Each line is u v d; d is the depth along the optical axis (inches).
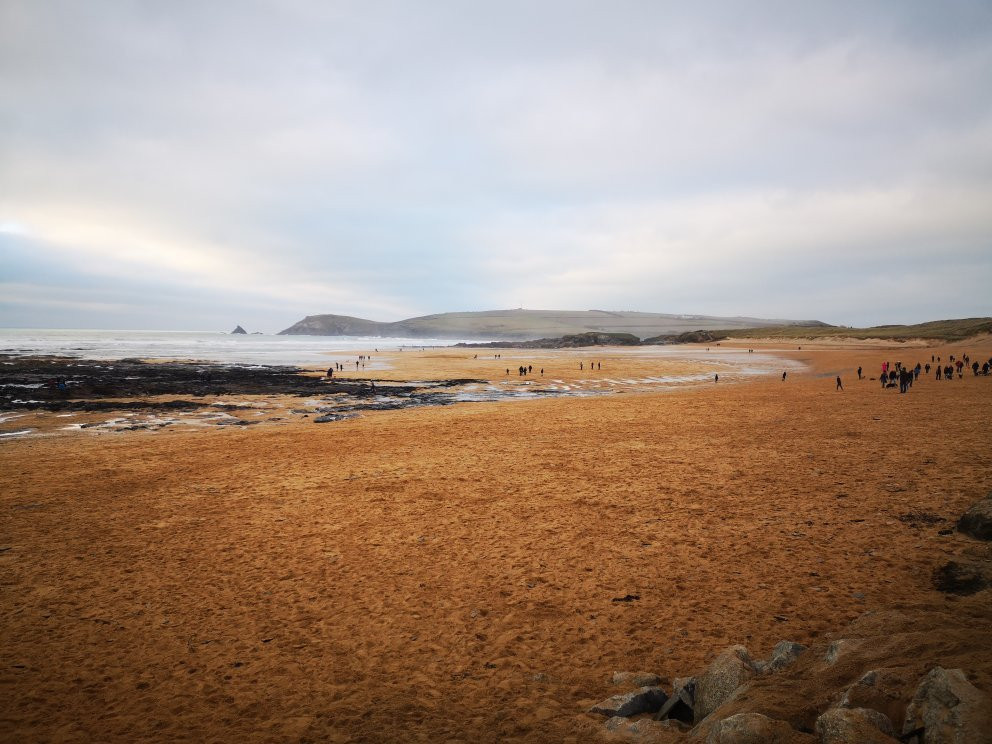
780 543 368.5
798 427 804.6
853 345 4050.2
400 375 2111.2
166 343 5472.4
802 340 4827.8
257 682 238.8
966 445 611.2
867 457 587.5
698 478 547.2
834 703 149.8
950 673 133.7
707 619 274.1
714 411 1026.1
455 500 507.2
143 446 770.2
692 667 231.5
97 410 1144.8
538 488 537.3
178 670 250.1
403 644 268.4
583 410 1106.7
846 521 400.2
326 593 327.9
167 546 405.4
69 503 509.4
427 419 1021.8
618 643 258.5
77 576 355.3
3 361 2395.4
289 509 488.7
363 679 238.7
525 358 3363.7
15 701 227.8
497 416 1044.5
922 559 321.1
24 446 773.9
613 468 605.0
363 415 1115.9
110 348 3973.9
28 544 410.3
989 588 260.4
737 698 167.9
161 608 311.6
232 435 860.6
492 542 401.4
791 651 198.7
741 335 6008.9
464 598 316.2
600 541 393.7
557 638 267.1
